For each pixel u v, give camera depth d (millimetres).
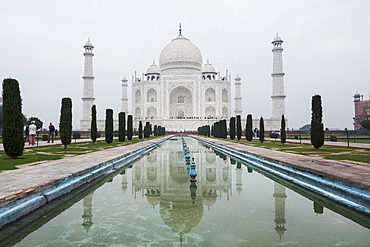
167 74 82188
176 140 43406
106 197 7539
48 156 15141
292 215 5918
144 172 11945
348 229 5117
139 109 86250
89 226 5297
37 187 6777
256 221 5535
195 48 87750
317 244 4426
